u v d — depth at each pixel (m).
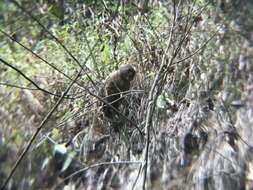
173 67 5.46
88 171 4.73
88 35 6.32
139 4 6.52
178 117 5.01
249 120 4.81
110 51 5.96
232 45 5.56
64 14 7.00
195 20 5.82
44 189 4.69
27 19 6.94
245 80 5.21
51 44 6.39
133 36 5.99
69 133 5.17
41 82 5.83
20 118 5.42
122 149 4.93
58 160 4.80
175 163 4.59
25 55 6.31
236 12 5.90
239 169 4.39
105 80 5.33
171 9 6.16
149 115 4.66
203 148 4.68
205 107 5.04
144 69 5.57
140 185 4.46
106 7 6.33
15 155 4.92
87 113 5.28
